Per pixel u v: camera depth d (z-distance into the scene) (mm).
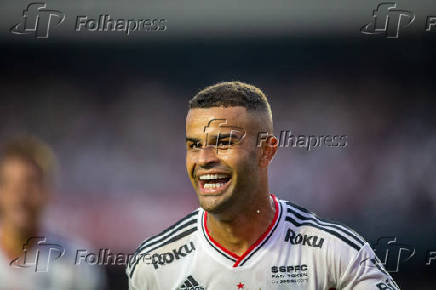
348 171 51125
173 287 12992
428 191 49906
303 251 12625
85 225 44031
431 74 55344
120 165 54469
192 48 55031
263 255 12625
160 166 54719
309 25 52406
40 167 18953
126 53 56594
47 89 57000
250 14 51500
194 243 13008
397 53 55281
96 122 56938
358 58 55438
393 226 47219
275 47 54906
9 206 18844
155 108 57312
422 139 54188
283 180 50250
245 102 12148
